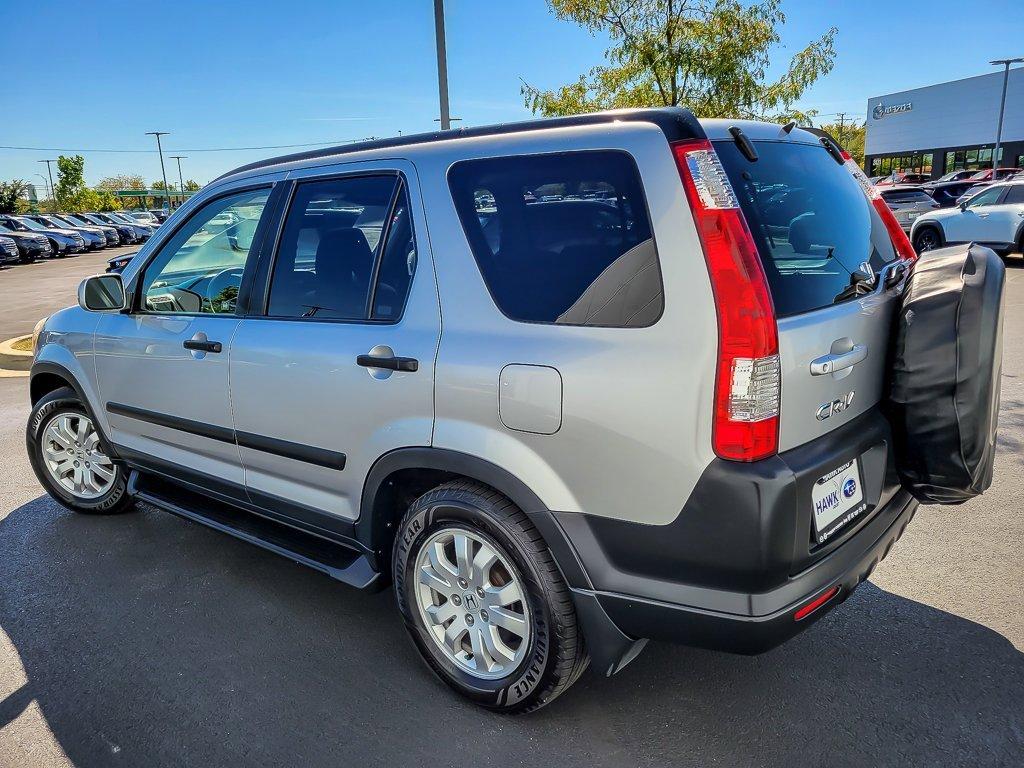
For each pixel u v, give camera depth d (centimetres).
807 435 220
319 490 307
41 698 283
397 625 328
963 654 288
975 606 320
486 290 246
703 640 217
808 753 241
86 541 419
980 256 255
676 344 207
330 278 293
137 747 255
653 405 210
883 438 249
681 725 256
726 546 208
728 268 200
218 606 346
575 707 267
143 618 337
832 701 265
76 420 445
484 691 262
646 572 223
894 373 252
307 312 301
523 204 240
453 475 267
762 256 220
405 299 267
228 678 292
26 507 472
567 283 229
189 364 343
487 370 238
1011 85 4288
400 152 276
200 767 245
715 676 282
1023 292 1168
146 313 372
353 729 261
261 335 311
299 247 306
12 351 941
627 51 1012
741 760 239
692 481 208
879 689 270
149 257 375
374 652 307
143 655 308
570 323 227
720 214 203
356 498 290
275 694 281
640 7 992
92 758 251
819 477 216
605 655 236
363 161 288
